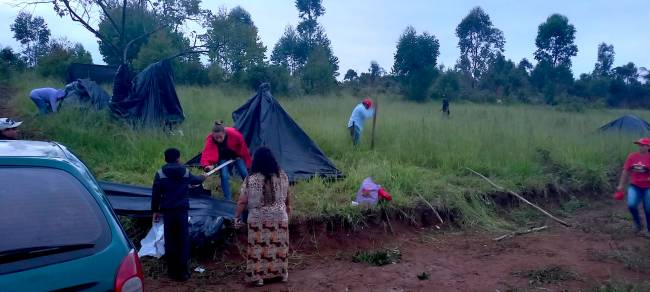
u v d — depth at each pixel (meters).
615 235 8.19
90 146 9.83
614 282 6.05
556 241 7.89
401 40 36.47
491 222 8.68
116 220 3.37
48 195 3.15
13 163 3.19
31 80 22.05
